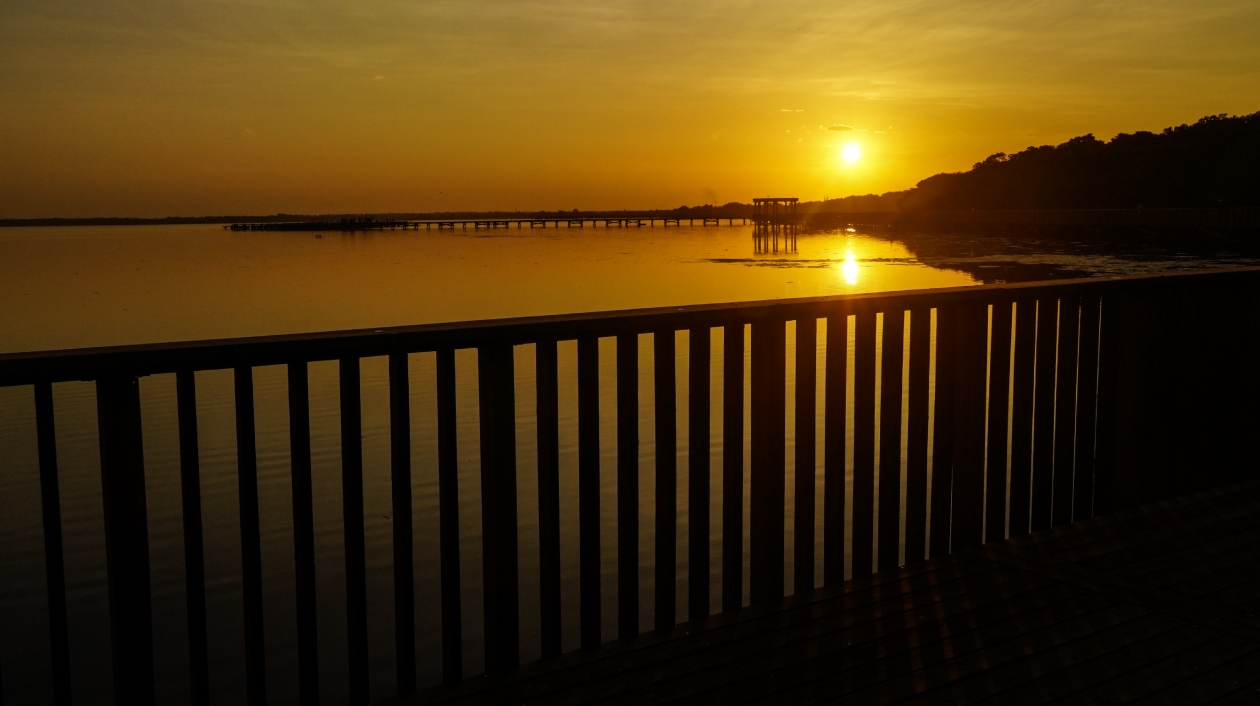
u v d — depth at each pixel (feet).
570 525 22.59
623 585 8.34
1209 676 7.46
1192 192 247.09
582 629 8.20
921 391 9.97
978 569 9.76
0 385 5.65
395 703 7.26
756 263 155.94
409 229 537.65
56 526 6.03
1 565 21.66
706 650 8.05
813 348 9.21
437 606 18.94
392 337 6.97
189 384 6.34
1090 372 11.35
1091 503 11.54
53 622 6.12
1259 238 157.79
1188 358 12.32
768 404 8.94
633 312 8.07
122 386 6.15
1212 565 9.79
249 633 6.77
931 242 236.22
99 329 73.26
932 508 10.22
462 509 23.82
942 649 7.99
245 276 133.59
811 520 9.34
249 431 6.59
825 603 8.96
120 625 6.25
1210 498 12.16
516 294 98.78
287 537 23.00
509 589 7.73
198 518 6.50
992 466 10.61
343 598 19.42
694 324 8.43
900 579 9.52
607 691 7.39
